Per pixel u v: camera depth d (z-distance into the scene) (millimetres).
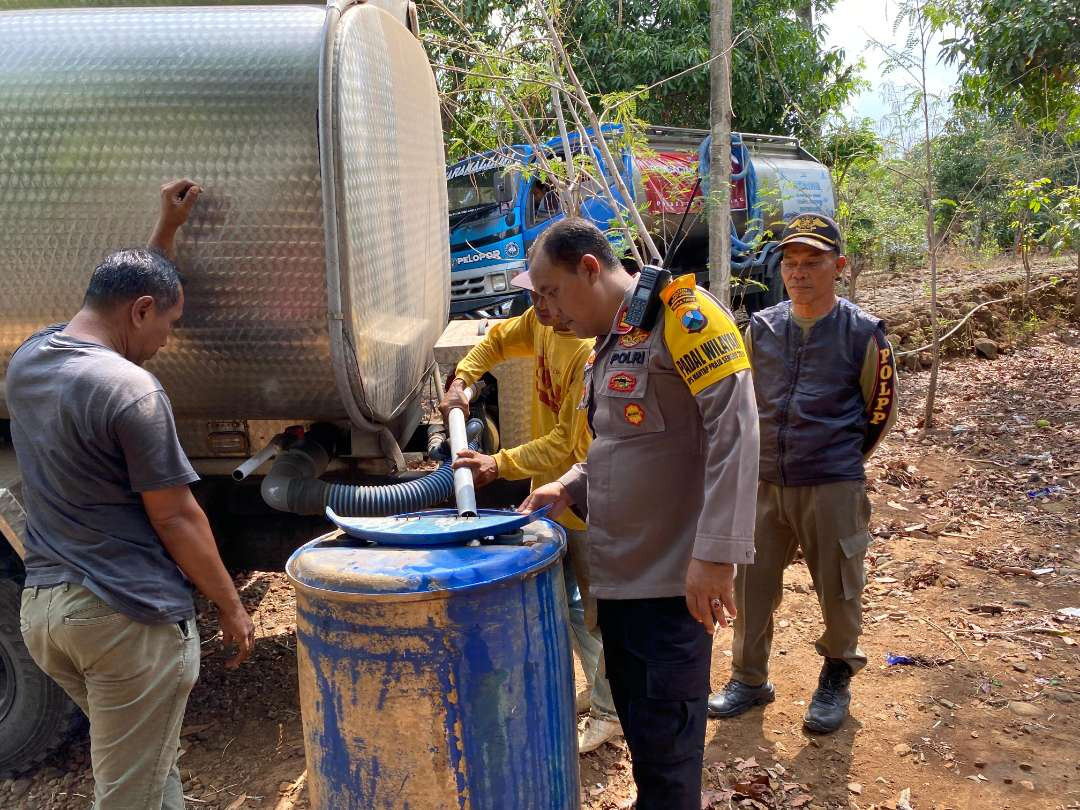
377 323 2773
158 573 2221
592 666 3016
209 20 2535
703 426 2018
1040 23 8086
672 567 2094
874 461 6316
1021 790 2785
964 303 10508
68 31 2545
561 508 2338
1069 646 3674
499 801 1889
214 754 3133
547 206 9484
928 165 6930
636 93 5344
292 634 4008
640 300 2045
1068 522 5066
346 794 1902
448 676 1809
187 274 2490
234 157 2434
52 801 2893
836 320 2982
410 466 4133
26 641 2234
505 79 4969
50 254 2539
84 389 2074
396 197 3098
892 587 4336
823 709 3145
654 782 2180
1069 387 8266
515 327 2926
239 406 2725
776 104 12820
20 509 2521
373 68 2803
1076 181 10133
